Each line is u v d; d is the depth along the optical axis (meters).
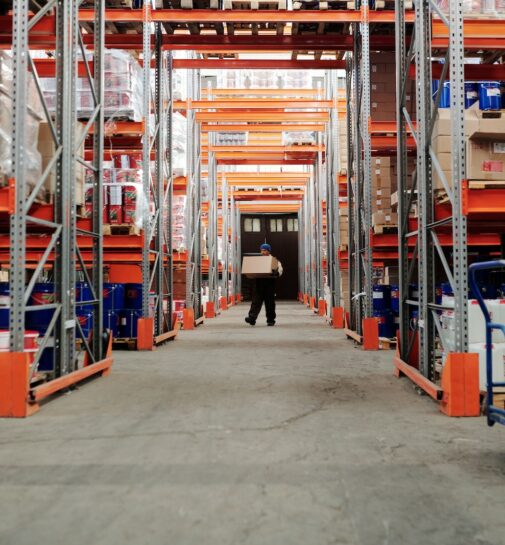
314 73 15.76
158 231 9.06
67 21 5.12
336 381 5.60
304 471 2.92
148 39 8.27
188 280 11.77
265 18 8.24
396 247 8.41
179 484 2.72
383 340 8.32
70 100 5.19
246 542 2.10
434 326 5.04
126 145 9.45
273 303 12.66
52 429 3.77
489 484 2.73
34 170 4.70
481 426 3.84
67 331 5.15
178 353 7.85
